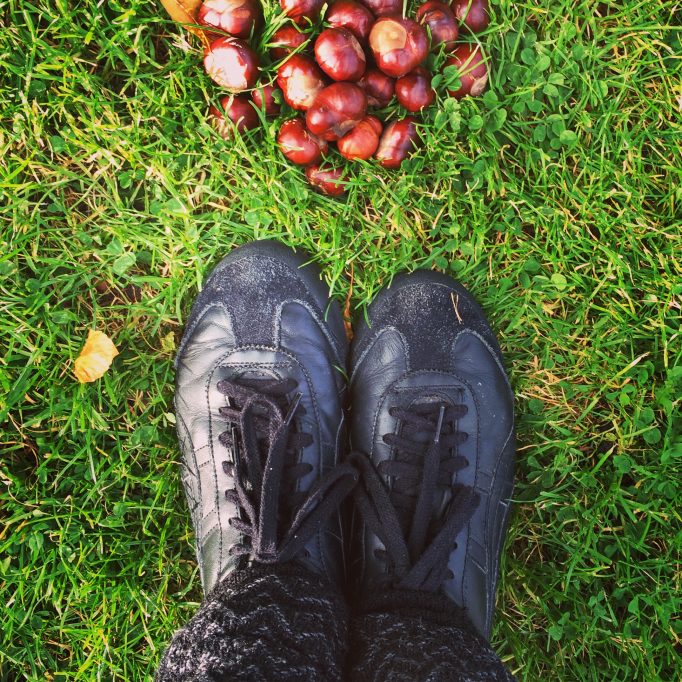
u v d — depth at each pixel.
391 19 0.49
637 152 0.56
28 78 0.54
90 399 0.56
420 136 0.54
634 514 0.57
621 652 0.58
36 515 0.56
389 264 0.56
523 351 0.58
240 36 0.51
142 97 0.54
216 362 0.55
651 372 0.57
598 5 0.56
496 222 0.56
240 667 0.43
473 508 0.52
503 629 0.58
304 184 0.54
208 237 0.56
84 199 0.56
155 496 0.56
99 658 0.56
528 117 0.56
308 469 0.53
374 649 0.46
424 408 0.55
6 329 0.55
